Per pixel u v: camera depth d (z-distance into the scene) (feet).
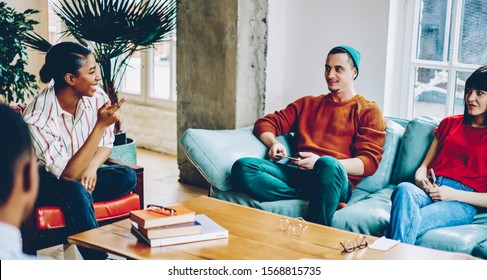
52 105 9.84
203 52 14.61
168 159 18.21
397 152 11.05
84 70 9.74
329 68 11.12
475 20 12.10
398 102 13.30
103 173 10.16
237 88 14.07
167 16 13.88
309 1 14.12
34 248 9.23
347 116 11.07
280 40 14.67
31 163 2.91
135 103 20.07
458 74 12.43
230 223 8.13
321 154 11.02
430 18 12.73
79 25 13.32
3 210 2.85
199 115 14.99
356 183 10.82
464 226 8.95
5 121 2.86
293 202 10.23
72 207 9.20
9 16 13.28
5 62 13.23
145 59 19.36
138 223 7.48
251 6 13.94
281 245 7.34
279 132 11.75
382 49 13.04
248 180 10.32
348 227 9.43
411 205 8.85
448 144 10.02
